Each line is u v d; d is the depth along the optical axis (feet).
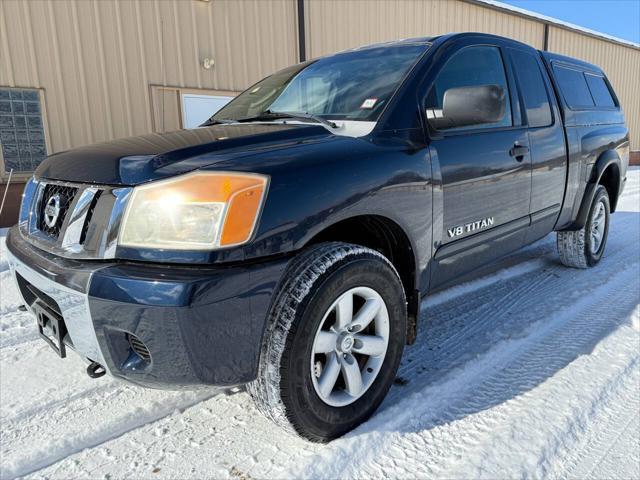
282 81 10.41
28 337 9.82
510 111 9.95
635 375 7.95
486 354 8.77
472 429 6.65
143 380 5.53
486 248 9.29
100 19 24.82
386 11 36.19
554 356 8.61
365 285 6.45
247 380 5.73
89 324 5.49
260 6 30.22
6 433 6.74
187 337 5.12
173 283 5.06
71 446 6.49
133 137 7.66
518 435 6.48
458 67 9.00
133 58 26.02
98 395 7.68
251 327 5.54
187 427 6.87
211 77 28.86
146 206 5.46
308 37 32.48
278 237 5.60
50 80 23.82
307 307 5.73
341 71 9.32
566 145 11.57
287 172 5.81
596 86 14.46
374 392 6.83
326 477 5.82
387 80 8.29
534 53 11.56
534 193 10.41
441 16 39.86
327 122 7.82
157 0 26.40
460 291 12.24
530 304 11.23
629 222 21.25
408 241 7.34
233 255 5.32
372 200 6.57
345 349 6.39
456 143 8.20
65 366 8.61
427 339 9.52
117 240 5.50
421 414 7.00
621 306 10.88
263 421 6.97
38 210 6.85
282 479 5.78
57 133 24.32
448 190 7.97
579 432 6.56
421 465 6.00
